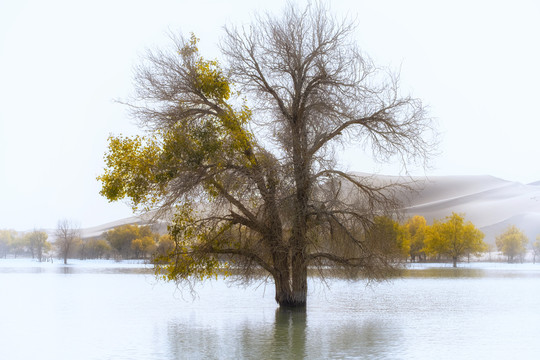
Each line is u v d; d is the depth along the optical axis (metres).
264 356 21.88
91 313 36.38
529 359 21.31
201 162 30.12
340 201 30.73
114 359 21.34
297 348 23.50
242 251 31.45
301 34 31.78
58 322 31.89
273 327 29.47
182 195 30.02
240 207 31.25
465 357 21.73
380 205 31.19
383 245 31.14
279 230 31.36
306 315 33.38
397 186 31.50
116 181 29.92
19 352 22.83
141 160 29.61
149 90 31.09
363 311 36.84
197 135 29.89
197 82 30.75
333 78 31.19
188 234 30.67
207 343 24.73
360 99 31.36
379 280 32.00
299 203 30.47
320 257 32.28
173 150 29.41
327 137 31.23
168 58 31.50
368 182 31.62
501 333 27.56
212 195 30.75
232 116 30.50
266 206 30.91
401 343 24.67
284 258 32.91
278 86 31.94
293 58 31.47
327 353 22.48
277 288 33.75
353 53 31.58
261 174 30.34
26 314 35.84
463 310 37.62
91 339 25.95
